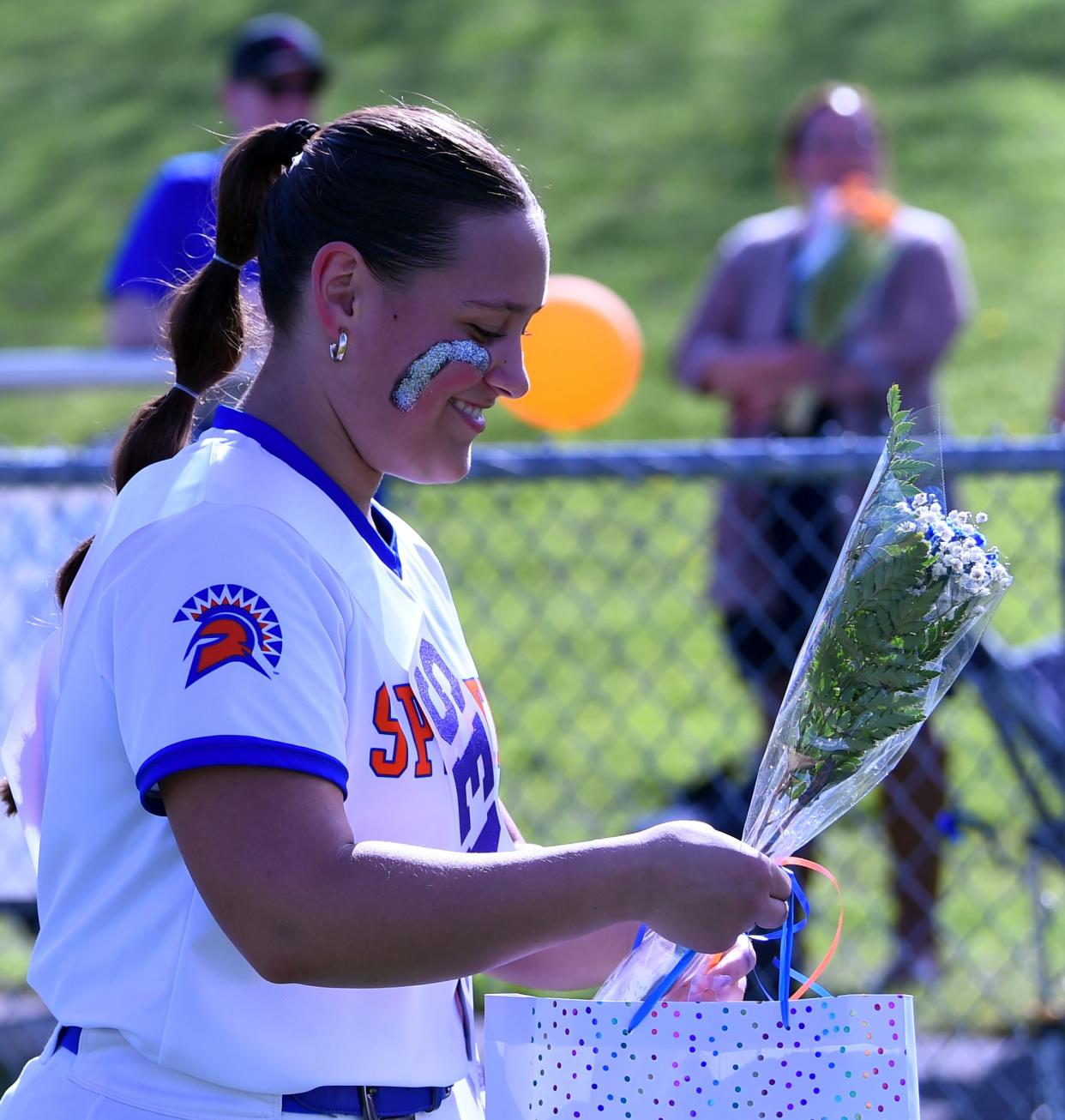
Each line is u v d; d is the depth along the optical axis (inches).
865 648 235.6
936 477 248.7
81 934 228.2
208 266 265.4
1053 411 679.1
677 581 963.3
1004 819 663.8
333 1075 224.4
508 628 935.7
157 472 233.1
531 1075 232.2
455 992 252.5
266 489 225.3
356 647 225.1
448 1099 248.7
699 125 1893.5
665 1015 227.9
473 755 245.1
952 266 634.2
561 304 529.7
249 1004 220.5
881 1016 224.4
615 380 533.0
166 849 224.2
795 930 233.9
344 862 201.8
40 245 1817.2
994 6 2100.1
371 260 225.9
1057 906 642.8
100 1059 227.5
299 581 219.0
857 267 624.1
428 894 201.2
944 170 1738.4
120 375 591.5
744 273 658.8
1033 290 1485.0
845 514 550.3
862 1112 224.1
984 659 533.6
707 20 2175.2
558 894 204.7
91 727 225.8
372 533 238.1
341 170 228.7
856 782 245.1
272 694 206.8
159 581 215.5
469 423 237.0
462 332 228.8
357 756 223.8
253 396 241.9
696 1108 226.8
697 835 213.0
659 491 1027.9
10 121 2162.9
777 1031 226.2
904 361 625.9
